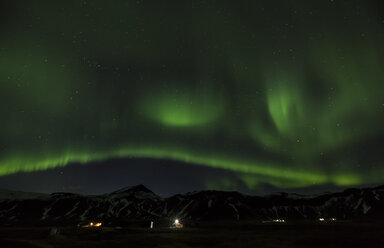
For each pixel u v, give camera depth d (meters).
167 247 30.61
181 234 49.06
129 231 56.00
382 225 81.62
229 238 41.19
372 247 30.67
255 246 31.88
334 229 63.03
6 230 57.03
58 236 40.78
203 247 30.95
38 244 31.95
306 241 36.81
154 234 48.53
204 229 67.31
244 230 61.50
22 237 40.16
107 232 52.41
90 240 37.41
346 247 30.72
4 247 29.38
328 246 31.67
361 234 47.41
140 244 33.22
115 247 30.34
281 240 38.31
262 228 70.19
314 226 77.31
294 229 64.12
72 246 30.80
